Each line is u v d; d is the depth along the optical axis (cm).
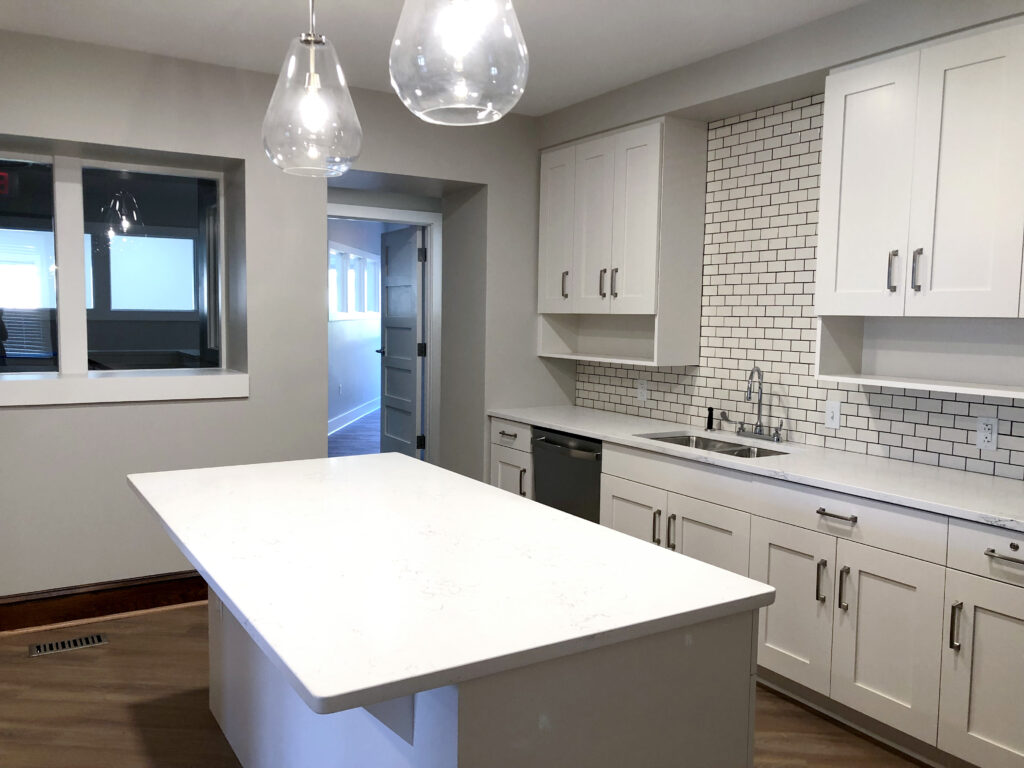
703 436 394
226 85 404
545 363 506
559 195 473
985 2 265
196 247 454
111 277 432
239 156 409
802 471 300
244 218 416
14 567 385
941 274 278
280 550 187
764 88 348
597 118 441
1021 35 254
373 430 964
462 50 133
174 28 349
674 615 150
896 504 262
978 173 267
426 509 229
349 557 183
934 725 255
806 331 364
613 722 151
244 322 424
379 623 144
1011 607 233
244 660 250
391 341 670
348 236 942
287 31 351
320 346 438
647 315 455
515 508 231
